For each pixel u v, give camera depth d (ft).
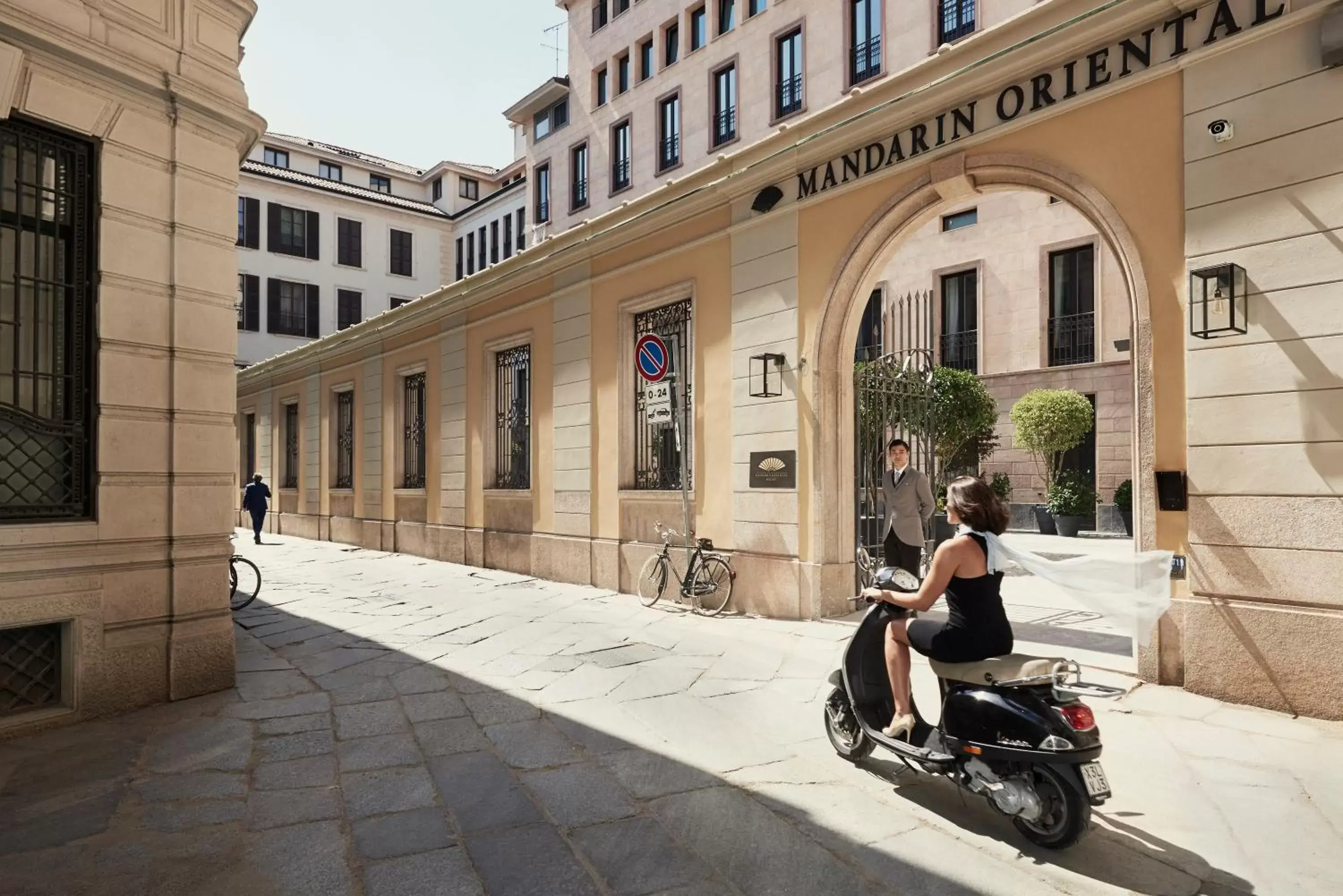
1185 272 17.51
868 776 13.50
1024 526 62.03
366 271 124.36
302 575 40.40
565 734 15.74
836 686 14.37
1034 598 30.35
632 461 33.71
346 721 16.56
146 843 11.05
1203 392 17.07
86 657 16.62
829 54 68.18
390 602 31.71
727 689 18.76
